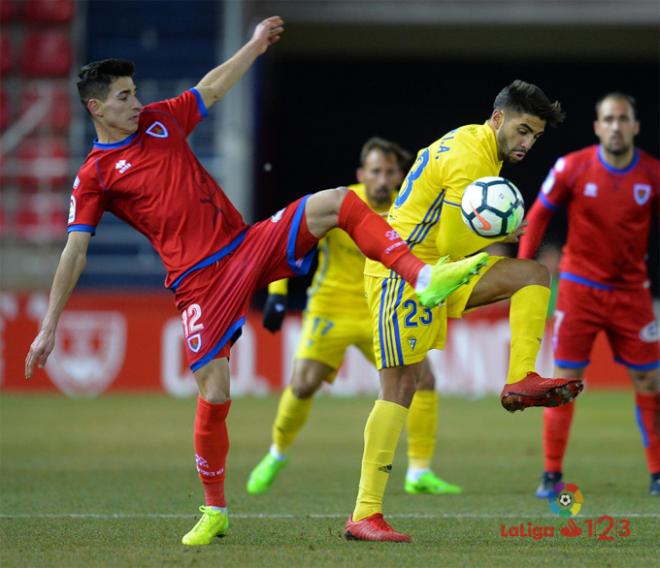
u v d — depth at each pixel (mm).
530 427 47688
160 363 60188
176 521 23703
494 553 19562
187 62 78062
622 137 28609
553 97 98625
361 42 90062
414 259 19781
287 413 29875
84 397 58594
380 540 20719
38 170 73938
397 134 100000
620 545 20688
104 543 20719
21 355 60062
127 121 20703
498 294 21234
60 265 20719
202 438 20609
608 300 29625
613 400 57750
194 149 74188
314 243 20734
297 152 99812
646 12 80500
